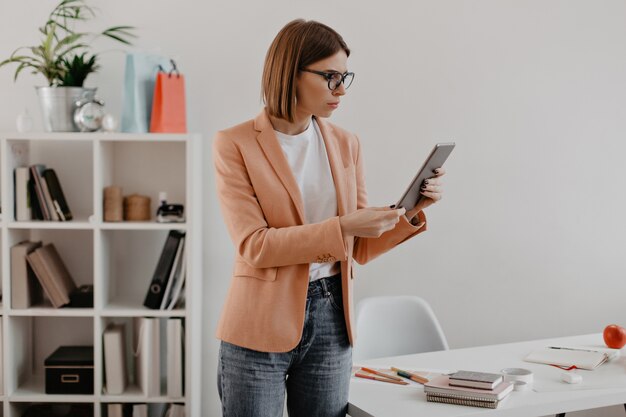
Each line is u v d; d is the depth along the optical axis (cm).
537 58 355
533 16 353
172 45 323
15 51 315
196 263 306
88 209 323
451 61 346
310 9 332
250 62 328
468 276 355
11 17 315
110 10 318
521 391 219
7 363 296
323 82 188
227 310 198
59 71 299
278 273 192
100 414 298
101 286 298
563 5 356
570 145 362
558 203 363
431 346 294
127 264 327
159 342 299
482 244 356
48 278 298
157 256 328
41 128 319
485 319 359
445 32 344
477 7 347
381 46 339
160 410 312
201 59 325
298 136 200
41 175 303
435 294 353
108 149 310
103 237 302
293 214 196
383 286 347
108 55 319
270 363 192
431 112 345
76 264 325
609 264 372
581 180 365
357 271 345
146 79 301
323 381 199
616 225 371
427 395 213
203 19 324
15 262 297
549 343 276
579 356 250
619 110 367
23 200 297
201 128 327
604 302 372
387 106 341
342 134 211
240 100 329
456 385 211
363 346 288
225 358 197
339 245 183
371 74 339
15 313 296
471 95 349
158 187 326
